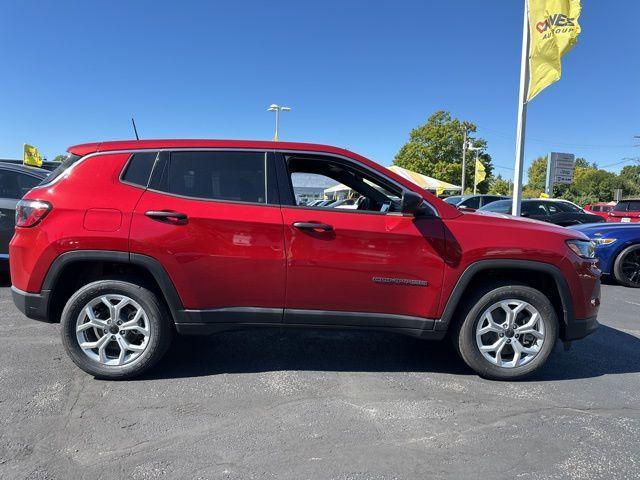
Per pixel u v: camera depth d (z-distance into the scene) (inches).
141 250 135.9
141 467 101.0
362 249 140.1
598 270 153.3
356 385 144.7
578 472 102.7
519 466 104.5
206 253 137.9
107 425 117.6
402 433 117.0
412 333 146.1
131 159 142.8
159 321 141.7
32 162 817.5
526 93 363.6
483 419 125.0
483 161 1948.8
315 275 140.2
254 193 142.8
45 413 122.6
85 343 141.2
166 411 125.4
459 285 142.1
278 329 146.5
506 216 160.4
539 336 146.9
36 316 140.6
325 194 160.7
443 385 146.2
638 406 134.8
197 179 142.5
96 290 139.3
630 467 104.8
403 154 1964.8
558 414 128.7
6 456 103.7
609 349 184.9
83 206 137.6
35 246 137.5
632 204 581.3
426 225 142.1
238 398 134.0
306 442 112.0
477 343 146.6
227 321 142.6
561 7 331.0
